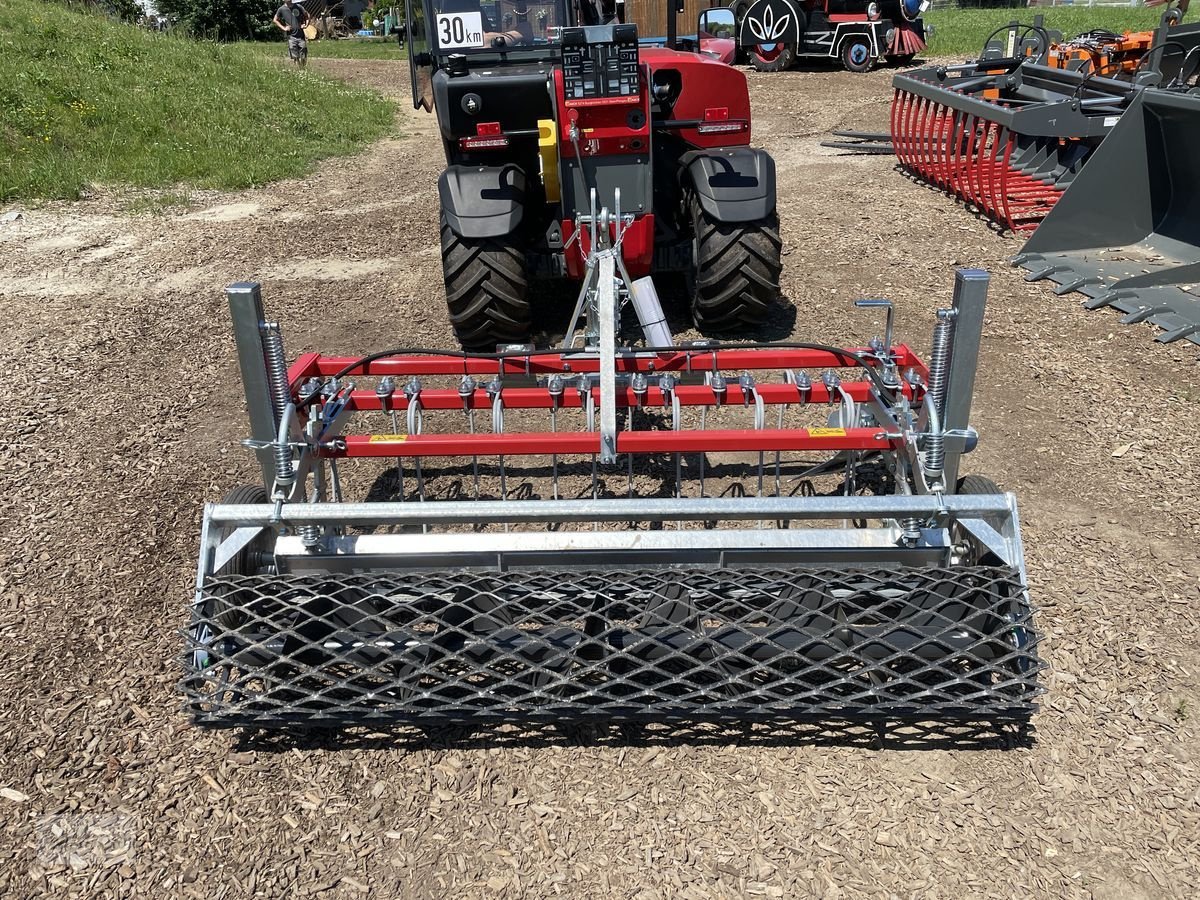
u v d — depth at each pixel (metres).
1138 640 3.22
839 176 9.66
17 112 10.88
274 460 3.23
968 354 3.06
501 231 5.09
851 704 2.75
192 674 2.77
